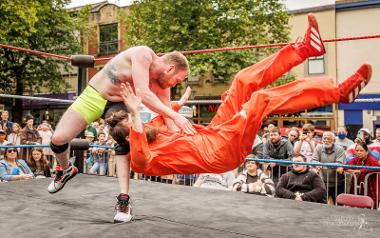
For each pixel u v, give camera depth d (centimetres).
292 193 372
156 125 232
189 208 274
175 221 235
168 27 1221
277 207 284
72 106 240
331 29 1399
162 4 1206
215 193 334
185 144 207
